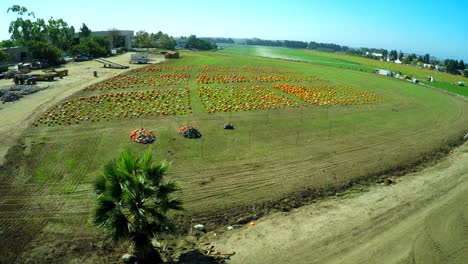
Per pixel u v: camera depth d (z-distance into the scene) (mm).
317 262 13836
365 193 20188
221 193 18891
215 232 15602
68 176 19656
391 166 24281
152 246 13289
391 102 47562
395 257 14344
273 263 13633
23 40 87938
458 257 14570
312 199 19156
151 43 141250
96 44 89375
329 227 16359
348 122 35312
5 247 13531
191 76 59531
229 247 14516
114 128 28844
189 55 104875
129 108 35969
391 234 16016
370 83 64500
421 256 14477
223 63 82875
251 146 26375
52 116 30906
